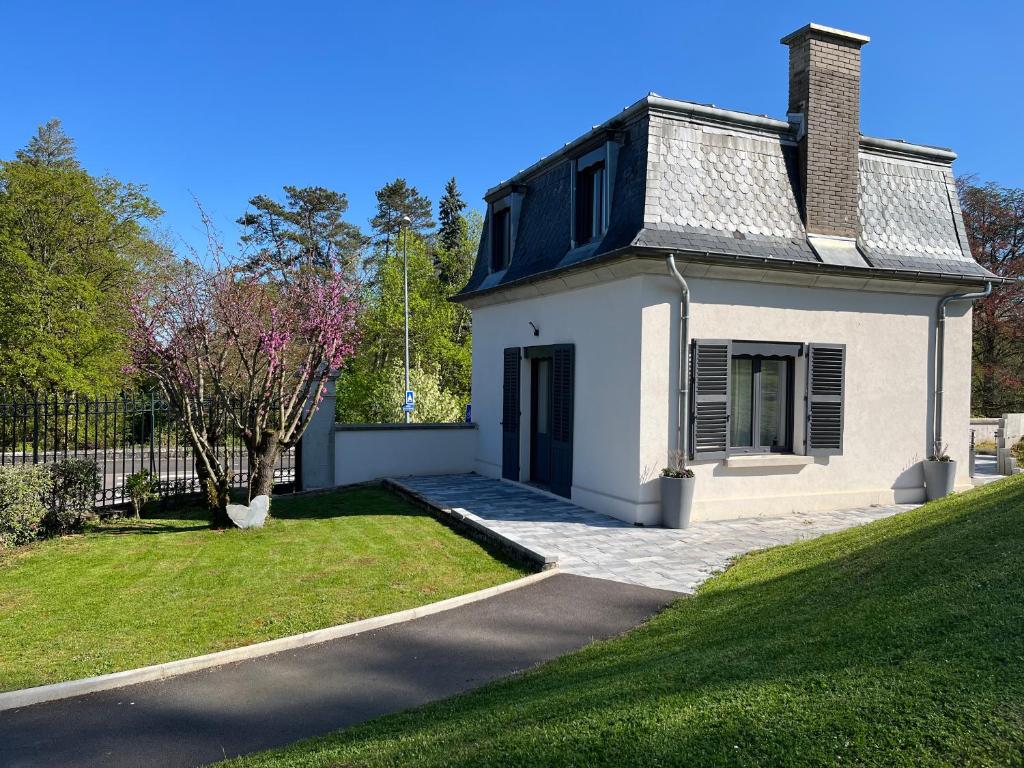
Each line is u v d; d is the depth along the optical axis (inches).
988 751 102.3
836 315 460.8
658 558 332.8
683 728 123.0
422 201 2031.3
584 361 464.4
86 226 1080.8
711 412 421.4
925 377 492.1
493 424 611.8
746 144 450.0
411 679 199.9
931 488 484.7
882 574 212.1
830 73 466.0
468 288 659.4
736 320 429.7
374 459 605.9
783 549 327.3
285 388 469.7
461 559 336.2
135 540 377.7
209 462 411.2
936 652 137.6
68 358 1013.2
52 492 390.3
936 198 519.2
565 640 229.6
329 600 271.1
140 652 217.0
